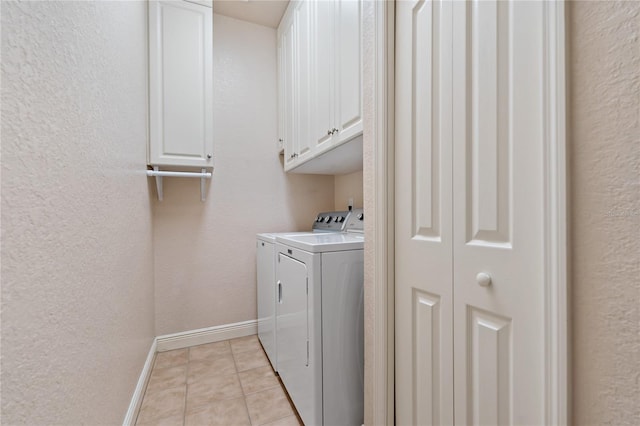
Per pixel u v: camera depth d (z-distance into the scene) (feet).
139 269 4.89
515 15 2.00
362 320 4.20
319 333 3.95
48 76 1.99
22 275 1.70
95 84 2.85
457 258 2.47
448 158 2.56
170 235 6.83
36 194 1.84
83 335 2.51
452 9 2.51
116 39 3.60
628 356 1.44
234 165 7.47
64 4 2.22
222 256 7.32
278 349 5.49
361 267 4.23
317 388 3.92
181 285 6.91
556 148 1.72
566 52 1.68
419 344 2.91
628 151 1.43
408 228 3.04
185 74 6.20
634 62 1.40
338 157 5.75
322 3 5.26
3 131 1.54
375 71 3.26
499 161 2.12
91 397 2.66
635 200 1.40
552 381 1.75
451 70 2.52
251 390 5.15
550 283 1.76
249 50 7.68
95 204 2.81
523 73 1.95
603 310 1.53
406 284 3.07
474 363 2.34
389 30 3.19
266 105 7.86
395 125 3.21
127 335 4.00
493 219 2.17
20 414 1.66
